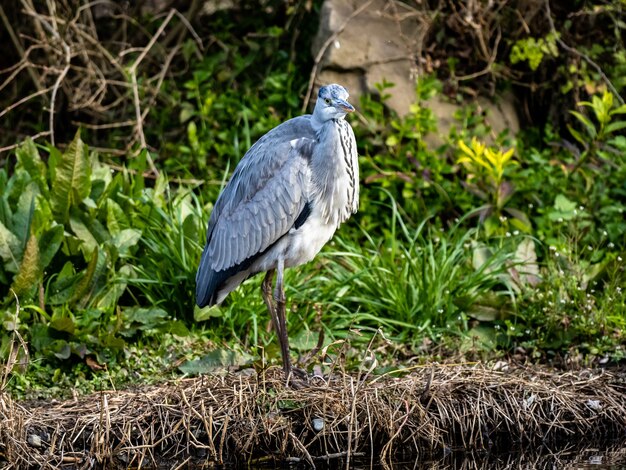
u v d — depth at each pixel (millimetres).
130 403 8914
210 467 8625
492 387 9430
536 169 13562
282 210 9203
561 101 15016
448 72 14773
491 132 14305
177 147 14219
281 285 9312
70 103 14727
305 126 9344
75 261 10820
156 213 11531
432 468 8859
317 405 8852
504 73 14953
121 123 14547
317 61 13719
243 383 9094
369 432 8789
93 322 10109
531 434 9242
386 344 10688
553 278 11328
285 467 8680
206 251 9734
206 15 16016
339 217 9445
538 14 14961
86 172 10836
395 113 13625
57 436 8586
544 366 10508
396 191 13297
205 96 14594
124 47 15609
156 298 10977
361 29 14320
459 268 11727
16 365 9539
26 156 11453
